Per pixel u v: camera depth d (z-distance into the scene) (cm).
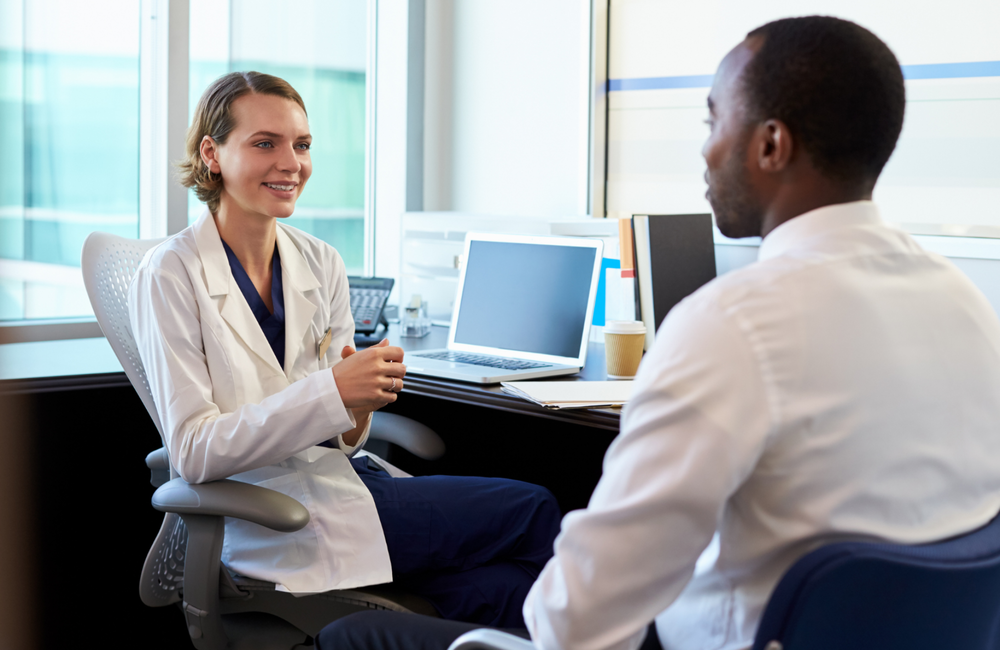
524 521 152
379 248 301
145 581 147
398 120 297
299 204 284
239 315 150
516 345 194
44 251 232
